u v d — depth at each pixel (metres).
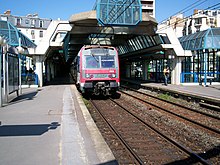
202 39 25.06
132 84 31.69
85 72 17.41
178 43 25.30
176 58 25.73
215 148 7.68
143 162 6.20
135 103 16.59
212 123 11.06
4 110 11.27
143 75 35.84
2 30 25.81
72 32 24.73
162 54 28.72
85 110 11.44
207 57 27.48
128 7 21.38
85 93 18.45
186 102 17.14
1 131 7.55
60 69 69.62
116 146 7.80
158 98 18.38
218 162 6.59
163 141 8.26
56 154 5.61
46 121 8.96
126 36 31.02
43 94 18.27
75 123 8.67
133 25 22.14
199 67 27.52
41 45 24.86
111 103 16.64
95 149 5.98
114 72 17.81
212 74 27.67
